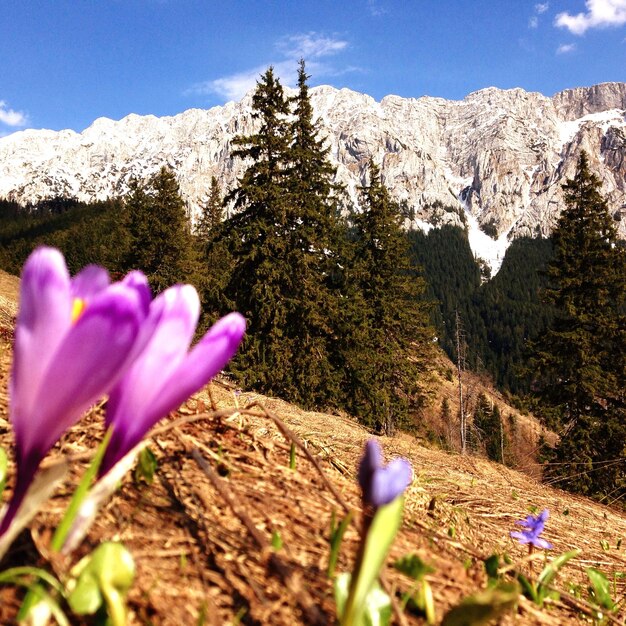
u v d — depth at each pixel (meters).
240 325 0.76
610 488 17.58
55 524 1.12
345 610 0.73
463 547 2.12
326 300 21.69
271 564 1.23
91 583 0.85
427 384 27.50
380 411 23.59
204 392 4.53
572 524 5.12
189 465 1.76
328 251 23.69
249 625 1.04
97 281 0.73
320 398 21.88
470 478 6.36
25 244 86.50
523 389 96.69
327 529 1.58
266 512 1.57
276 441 2.46
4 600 0.88
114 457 0.77
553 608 1.84
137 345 0.67
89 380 0.63
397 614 1.08
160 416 0.76
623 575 3.33
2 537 0.65
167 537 1.26
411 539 1.89
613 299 21.11
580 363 20.33
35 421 0.65
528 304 148.00
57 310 0.62
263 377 20.16
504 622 1.45
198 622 0.97
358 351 22.91
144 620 0.95
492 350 132.38
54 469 0.68
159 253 29.75
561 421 20.45
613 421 19.47
